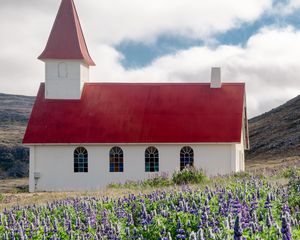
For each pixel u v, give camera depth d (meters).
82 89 46.00
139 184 35.72
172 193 19.36
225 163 41.59
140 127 42.72
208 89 46.06
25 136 42.28
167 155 42.00
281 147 74.38
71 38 45.97
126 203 18.95
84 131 42.56
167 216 14.36
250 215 13.38
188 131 42.22
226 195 17.36
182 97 45.44
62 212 18.45
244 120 48.06
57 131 42.59
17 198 32.59
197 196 17.25
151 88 46.38
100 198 23.23
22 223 15.37
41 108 44.47
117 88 46.44
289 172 30.61
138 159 42.00
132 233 13.69
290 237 9.45
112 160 42.22
